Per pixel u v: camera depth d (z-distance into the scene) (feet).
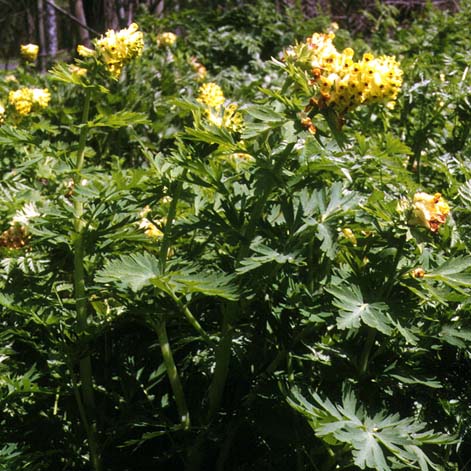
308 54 6.16
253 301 6.63
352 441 5.66
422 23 21.83
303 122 6.09
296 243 6.19
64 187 8.11
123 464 6.60
